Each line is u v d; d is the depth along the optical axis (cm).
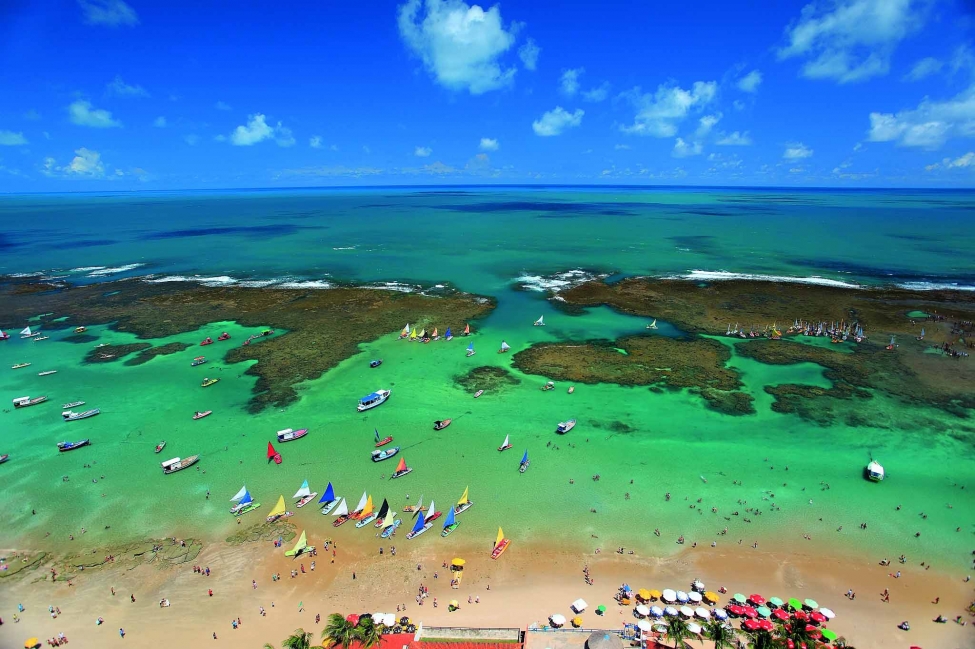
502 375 7819
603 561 4556
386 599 4203
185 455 5981
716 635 3591
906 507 5109
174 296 11844
